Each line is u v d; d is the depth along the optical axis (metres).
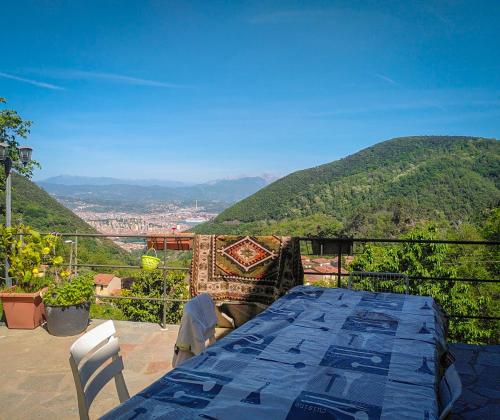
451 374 1.36
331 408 1.16
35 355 3.53
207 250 4.10
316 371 1.43
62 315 3.91
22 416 2.58
